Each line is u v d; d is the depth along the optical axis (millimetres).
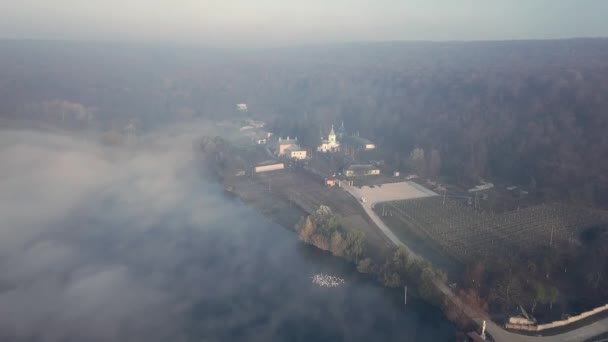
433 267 143250
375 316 126312
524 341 108000
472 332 110625
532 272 139125
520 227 176250
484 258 147250
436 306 127875
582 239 165250
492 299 123875
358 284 142125
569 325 114000
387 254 155125
